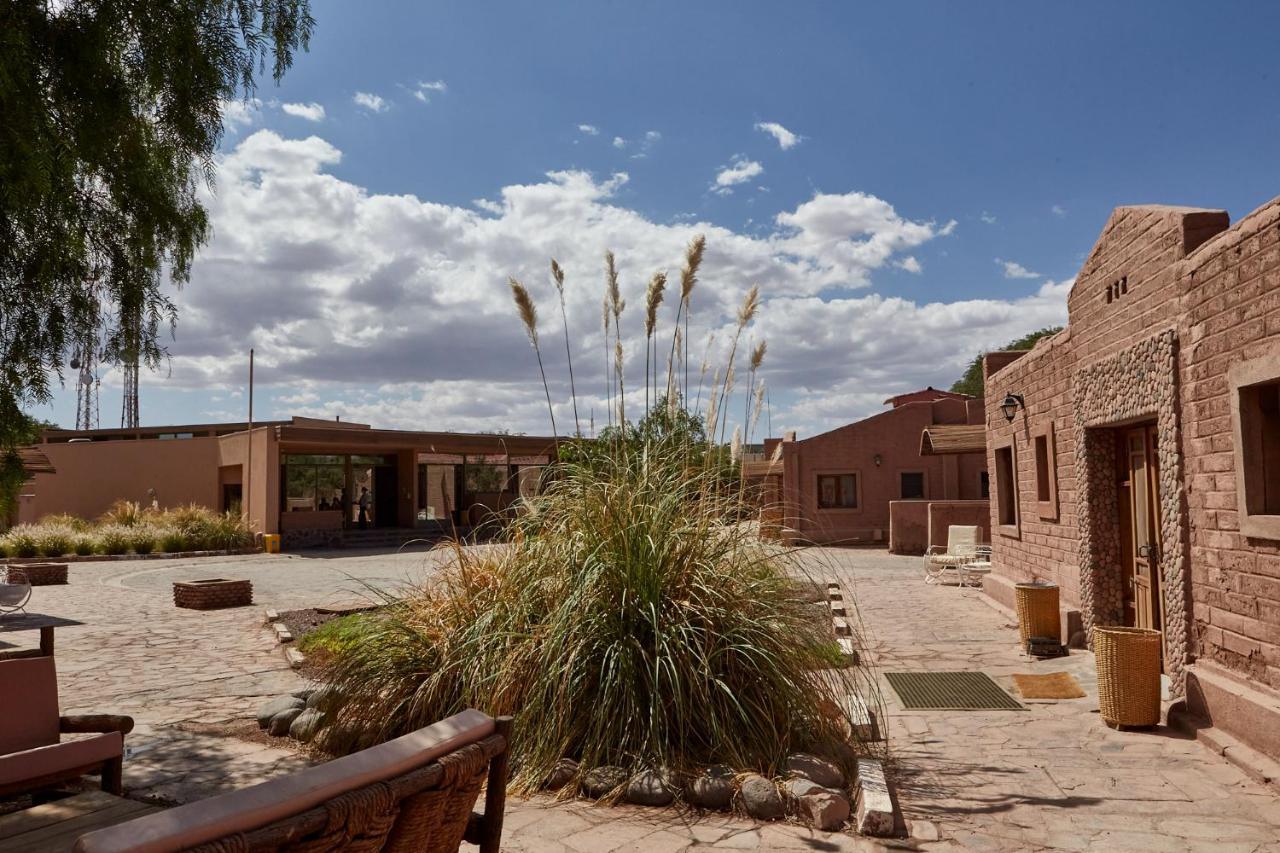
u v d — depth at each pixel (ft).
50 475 111.45
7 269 15.51
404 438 94.27
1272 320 16.89
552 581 17.57
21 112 13.37
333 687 18.52
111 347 16.87
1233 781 16.37
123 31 15.34
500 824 7.67
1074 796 15.58
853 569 59.67
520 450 101.91
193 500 102.83
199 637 34.99
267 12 16.76
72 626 38.24
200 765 17.39
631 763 15.39
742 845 13.05
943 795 15.64
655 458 19.08
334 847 5.60
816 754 16.34
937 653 30.01
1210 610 20.02
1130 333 25.23
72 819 10.03
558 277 19.89
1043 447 36.29
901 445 85.71
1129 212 25.23
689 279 19.58
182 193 17.56
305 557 80.33
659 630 16.12
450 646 17.60
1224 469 19.22
